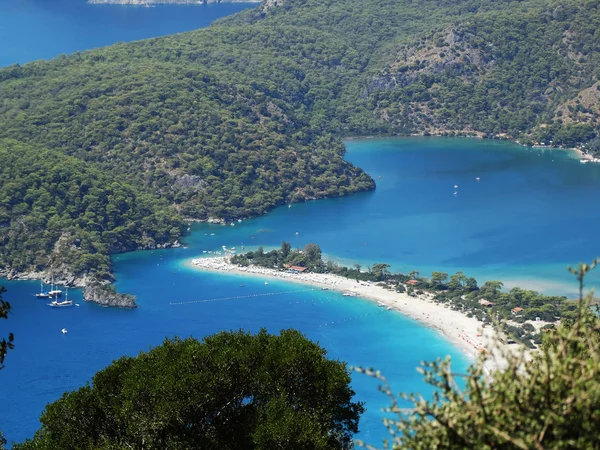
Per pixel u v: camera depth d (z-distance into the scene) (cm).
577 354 4000
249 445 7606
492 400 3806
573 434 3706
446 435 3831
